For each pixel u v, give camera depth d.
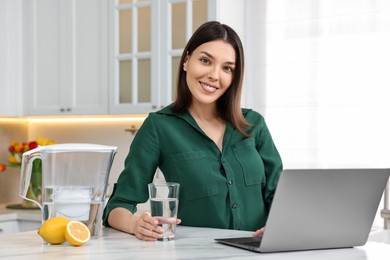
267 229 1.44
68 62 3.78
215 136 2.08
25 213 3.56
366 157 3.20
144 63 3.54
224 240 1.59
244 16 3.53
